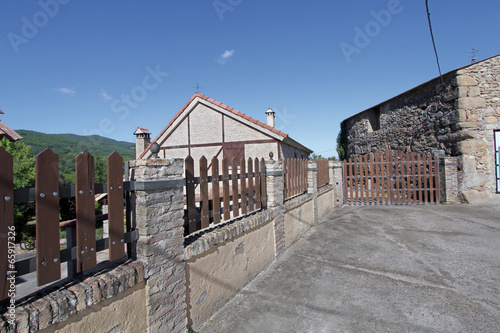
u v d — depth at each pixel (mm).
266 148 10141
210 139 10930
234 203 3609
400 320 2830
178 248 2465
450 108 9422
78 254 1774
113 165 2008
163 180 2291
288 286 3625
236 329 2711
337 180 10125
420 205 9430
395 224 6793
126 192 2232
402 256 4602
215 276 3016
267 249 4320
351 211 8797
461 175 9055
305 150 14750
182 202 2533
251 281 3783
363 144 15305
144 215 2141
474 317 2852
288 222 5246
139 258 2178
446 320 2811
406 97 11719
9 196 1465
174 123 11375
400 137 12125
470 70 8984
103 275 1907
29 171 7746
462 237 5527
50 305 1538
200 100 11008
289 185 5582
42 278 1597
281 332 2666
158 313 2238
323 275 3953
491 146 8953
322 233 6207
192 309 2660
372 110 14938
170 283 2361
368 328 2711
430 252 4742
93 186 1888
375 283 3664
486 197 8867
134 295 2068
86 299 1706
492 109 8938
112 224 1986
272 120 12820
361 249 5023
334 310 3039
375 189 10094
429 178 9758
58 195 1699
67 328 1644
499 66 8961
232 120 10648
